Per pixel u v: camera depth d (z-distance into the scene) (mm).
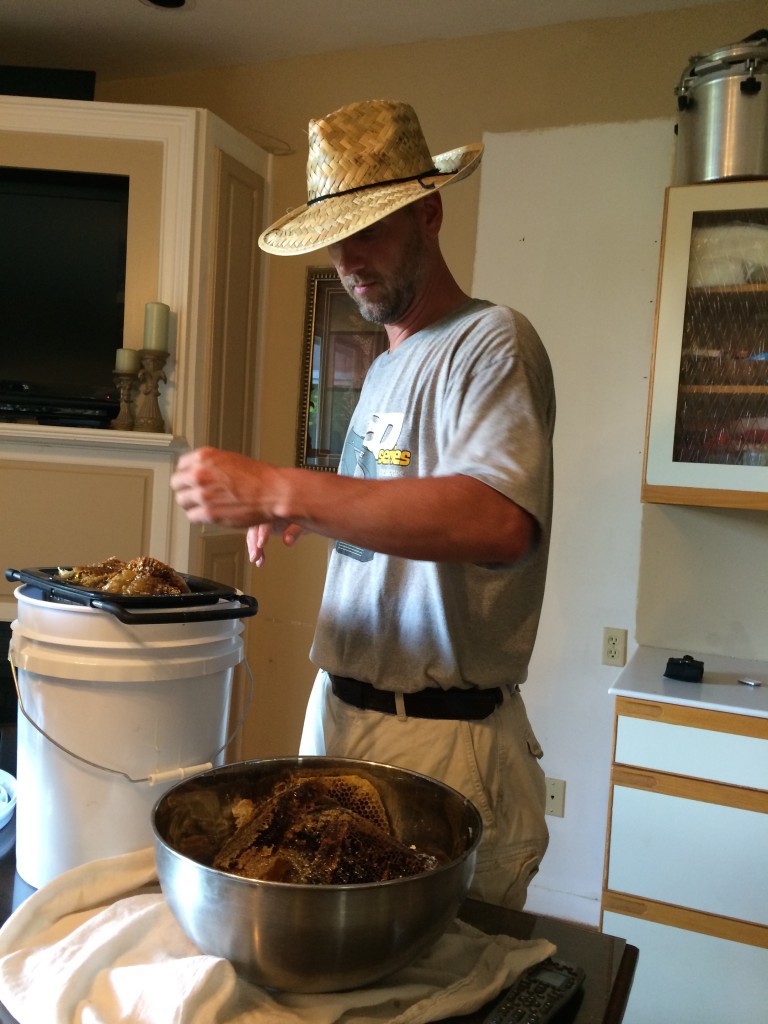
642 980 1708
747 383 1859
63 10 2354
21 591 863
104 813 761
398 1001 618
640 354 2189
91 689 744
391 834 787
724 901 1646
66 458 2430
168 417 2420
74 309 2539
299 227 1005
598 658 2260
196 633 789
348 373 2547
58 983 589
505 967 663
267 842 704
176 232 2387
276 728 2654
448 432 936
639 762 1715
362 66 2516
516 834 1082
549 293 2279
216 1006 558
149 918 674
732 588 2135
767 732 1605
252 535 1104
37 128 2398
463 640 1002
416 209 1052
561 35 2264
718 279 1866
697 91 1863
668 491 1905
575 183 2246
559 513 2283
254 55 2602
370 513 723
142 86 2797
